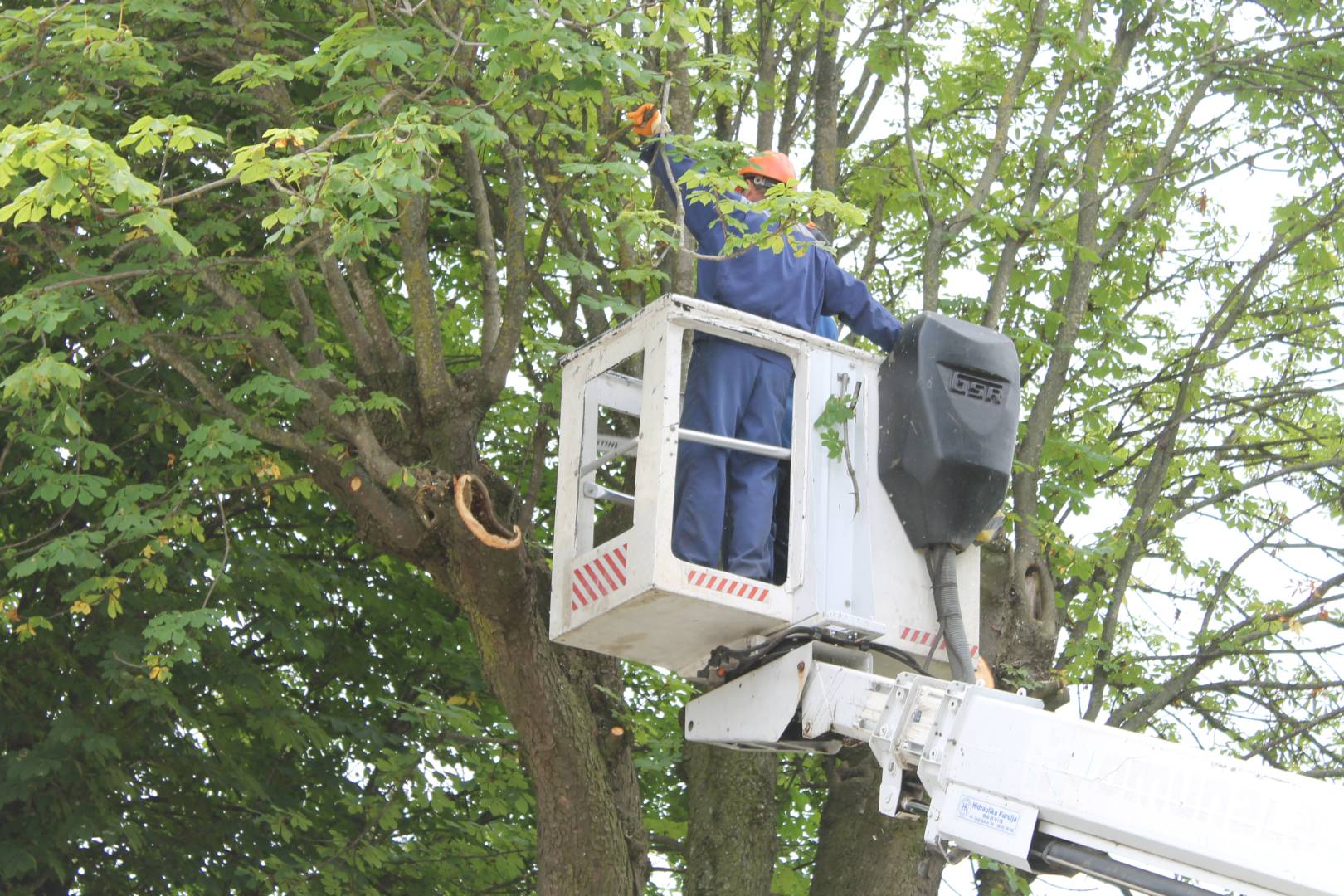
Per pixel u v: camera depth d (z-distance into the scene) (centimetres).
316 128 2173
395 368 2036
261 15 2180
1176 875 1262
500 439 2850
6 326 1962
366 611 2858
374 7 1931
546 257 2297
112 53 1878
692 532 1638
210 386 2012
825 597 1609
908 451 1625
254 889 2498
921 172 2792
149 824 2531
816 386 1659
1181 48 2912
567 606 1688
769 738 1595
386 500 1980
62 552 1945
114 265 2044
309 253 2280
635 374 1981
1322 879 1165
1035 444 2489
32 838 2322
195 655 1962
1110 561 2675
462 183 2345
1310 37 2838
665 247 2102
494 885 2647
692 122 1948
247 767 2653
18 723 2384
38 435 2048
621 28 2011
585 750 2033
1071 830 1319
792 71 2677
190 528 2052
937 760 1408
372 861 2447
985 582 2239
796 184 1708
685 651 1709
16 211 1582
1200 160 2867
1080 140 2853
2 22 1850
